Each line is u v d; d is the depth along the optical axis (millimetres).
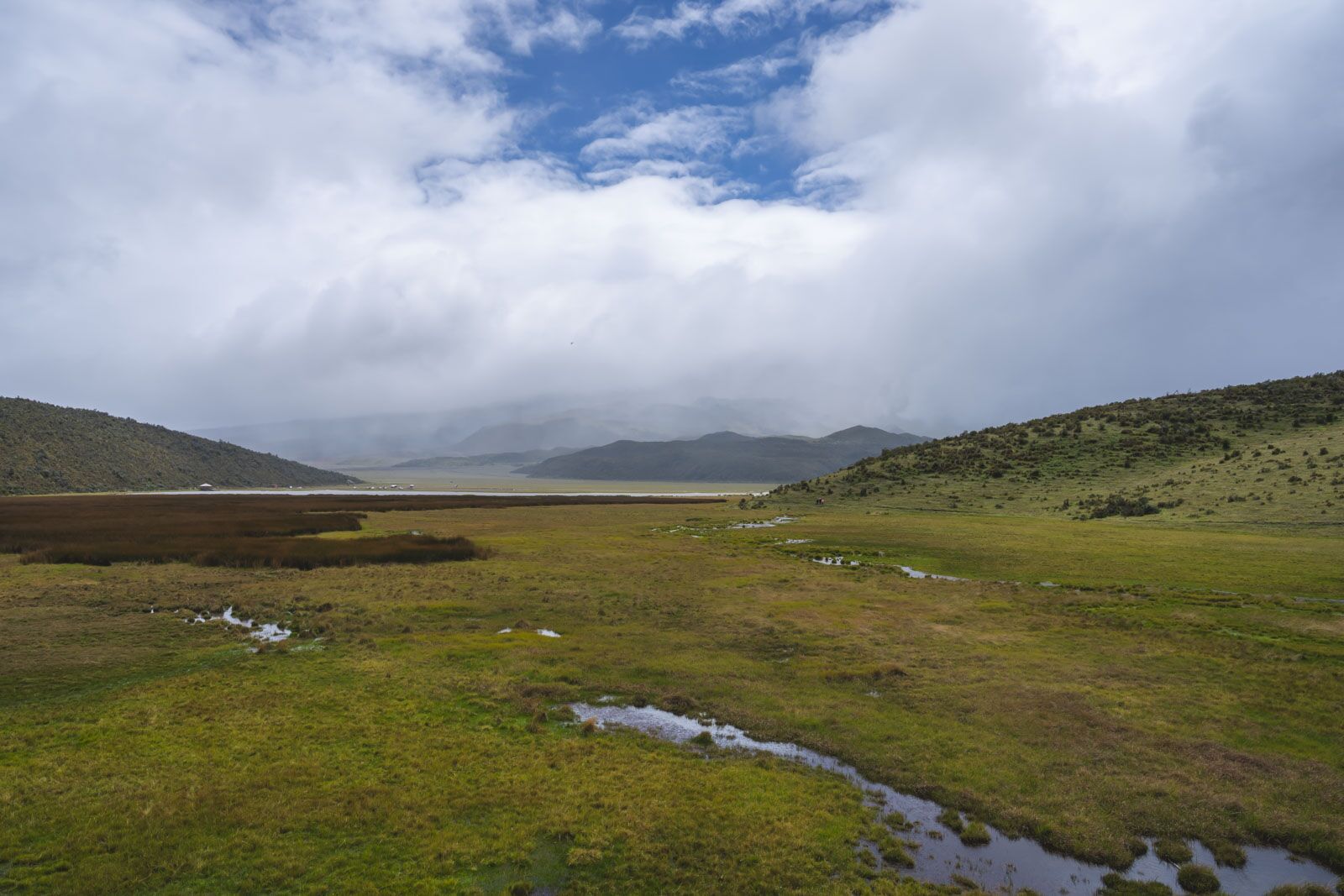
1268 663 26203
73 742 19000
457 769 17703
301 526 78125
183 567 50188
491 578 46594
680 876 13336
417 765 17875
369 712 21594
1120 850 14172
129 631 31594
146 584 43000
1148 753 18625
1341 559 47344
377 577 46688
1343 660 26203
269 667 26312
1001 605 37719
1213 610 35031
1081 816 15500
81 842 14000
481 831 14820
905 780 17469
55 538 62562
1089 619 34094
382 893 12570
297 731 20000
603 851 14078
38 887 12570
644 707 22891
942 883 13203
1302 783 16797
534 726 20797
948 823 15516
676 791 16719
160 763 17672
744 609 37312
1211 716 21109
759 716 21812
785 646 30125
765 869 13523
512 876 13266
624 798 16328
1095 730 20297
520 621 34719
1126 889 13039
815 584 44844
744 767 18203
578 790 16688
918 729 20625
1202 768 17766
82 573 46719
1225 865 13836
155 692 23219
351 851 13945
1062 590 41656
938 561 54312
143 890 12586
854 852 14258
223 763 17750
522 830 14852
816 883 13156
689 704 22891
